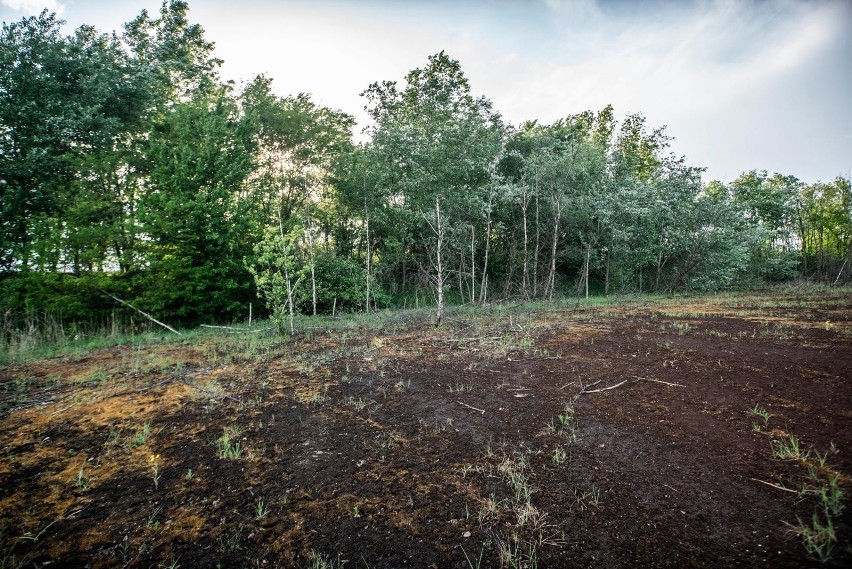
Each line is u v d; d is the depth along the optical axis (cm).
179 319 1402
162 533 281
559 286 2322
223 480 343
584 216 2020
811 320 966
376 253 2306
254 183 1903
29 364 766
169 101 1914
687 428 402
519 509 292
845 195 3309
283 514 298
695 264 2111
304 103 2077
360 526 282
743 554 241
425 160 1135
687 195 2133
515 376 593
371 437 415
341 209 2109
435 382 580
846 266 2639
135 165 1598
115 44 1781
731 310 1237
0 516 302
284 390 563
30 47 1415
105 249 1293
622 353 694
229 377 632
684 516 277
